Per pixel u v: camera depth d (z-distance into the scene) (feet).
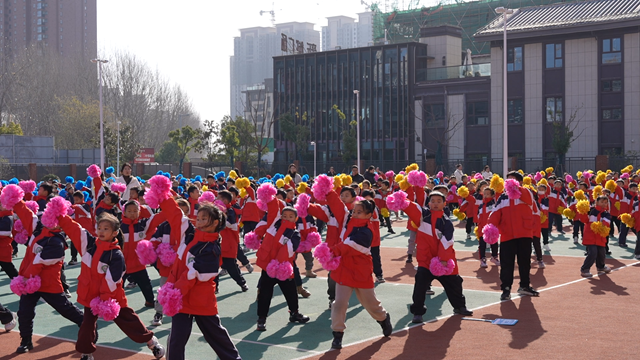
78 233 21.08
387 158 192.03
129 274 29.86
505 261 31.37
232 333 25.70
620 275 38.29
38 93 249.96
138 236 29.63
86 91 249.55
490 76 159.02
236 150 186.19
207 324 18.43
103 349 23.48
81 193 40.06
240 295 33.88
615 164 132.57
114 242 20.62
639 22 135.44
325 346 23.53
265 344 23.90
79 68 261.44
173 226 20.54
